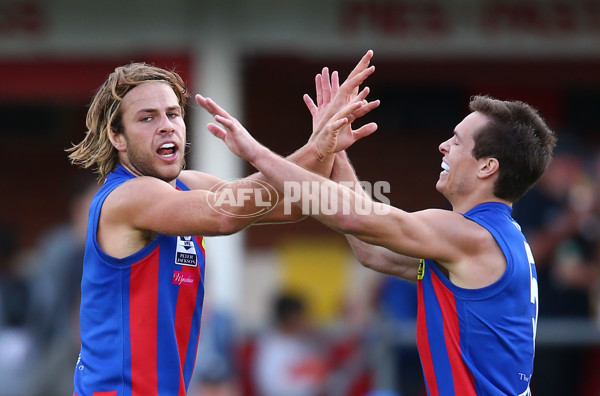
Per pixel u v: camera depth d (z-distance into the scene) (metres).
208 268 26.28
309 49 29.91
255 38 29.39
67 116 36.78
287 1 29.34
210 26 29.00
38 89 29.30
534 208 26.16
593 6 30.06
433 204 36.69
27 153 36.66
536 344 24.73
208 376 23.47
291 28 29.45
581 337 24.52
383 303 26.89
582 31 30.14
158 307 12.59
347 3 29.52
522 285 12.84
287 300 26.59
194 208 12.12
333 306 33.78
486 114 13.36
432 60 31.78
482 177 13.24
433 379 13.08
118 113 12.71
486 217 13.00
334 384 25.02
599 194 26.53
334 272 34.38
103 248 12.60
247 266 34.38
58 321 23.81
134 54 29.27
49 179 36.72
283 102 36.56
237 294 28.06
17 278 29.86
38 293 24.33
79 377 12.89
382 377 24.12
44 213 36.59
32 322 24.56
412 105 36.62
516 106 13.41
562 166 26.48
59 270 23.94
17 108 36.56
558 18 30.00
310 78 35.34
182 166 13.64
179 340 12.95
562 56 31.17
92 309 12.70
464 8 29.84
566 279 25.67
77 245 23.97
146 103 12.59
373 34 29.73
